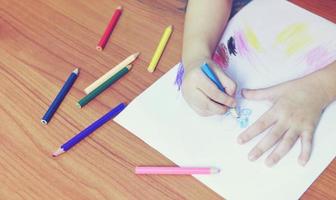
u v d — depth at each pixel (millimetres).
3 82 666
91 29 725
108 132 606
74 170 573
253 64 661
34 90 654
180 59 676
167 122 611
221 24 703
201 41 671
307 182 546
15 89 657
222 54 675
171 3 752
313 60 657
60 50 700
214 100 601
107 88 649
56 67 679
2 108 636
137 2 755
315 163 561
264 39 688
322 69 641
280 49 674
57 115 625
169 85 647
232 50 678
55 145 596
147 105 628
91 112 626
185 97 626
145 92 642
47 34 722
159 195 548
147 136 600
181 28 715
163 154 583
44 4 765
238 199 538
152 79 656
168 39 700
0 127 616
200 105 606
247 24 707
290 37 687
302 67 650
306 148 571
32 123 619
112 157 583
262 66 657
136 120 614
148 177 563
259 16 716
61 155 586
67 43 708
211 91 600
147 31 715
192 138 594
